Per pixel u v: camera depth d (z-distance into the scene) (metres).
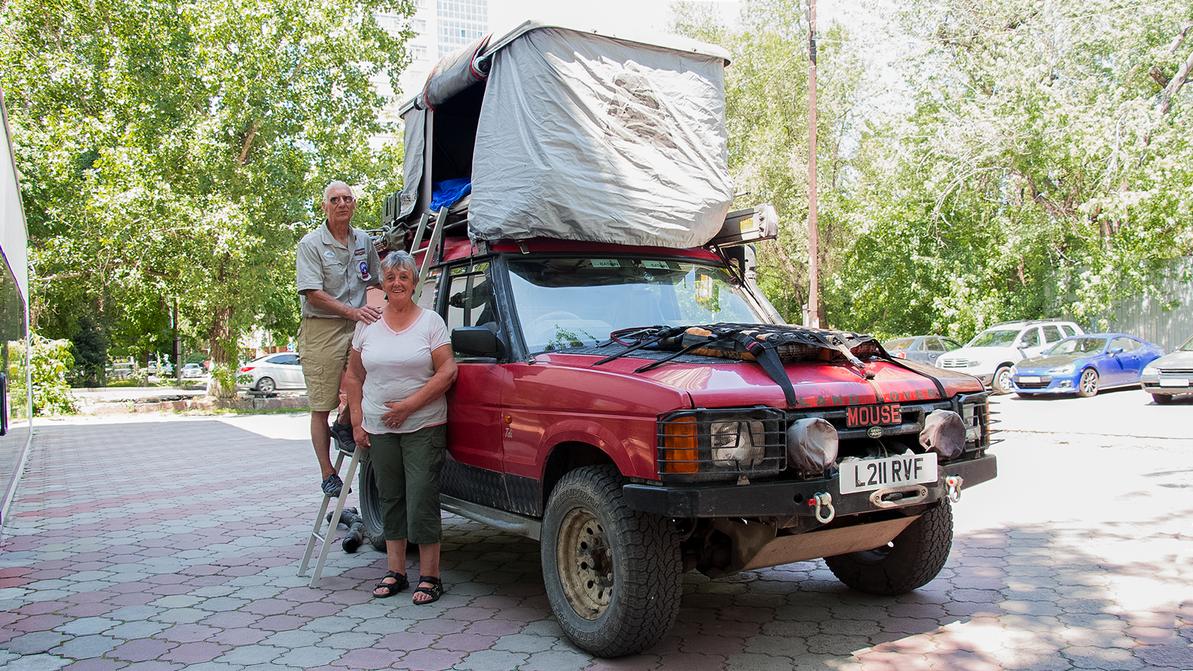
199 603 4.95
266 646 4.16
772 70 28.98
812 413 3.75
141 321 38.38
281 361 29.94
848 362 4.17
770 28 29.78
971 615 4.42
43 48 22.30
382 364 4.72
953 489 3.98
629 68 5.14
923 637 4.11
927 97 24.20
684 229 5.16
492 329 4.79
